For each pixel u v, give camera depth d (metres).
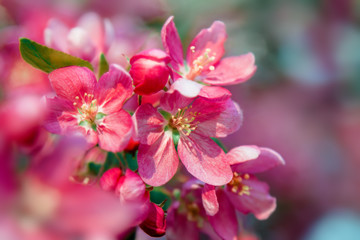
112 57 0.40
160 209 0.32
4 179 0.28
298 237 0.46
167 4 0.46
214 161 0.33
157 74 0.31
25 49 0.33
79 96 0.32
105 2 0.44
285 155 0.47
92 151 0.32
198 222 0.34
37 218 0.28
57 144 0.29
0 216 0.28
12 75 0.35
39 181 0.28
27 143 0.28
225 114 0.34
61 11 0.42
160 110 0.33
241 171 0.34
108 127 0.32
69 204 0.28
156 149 0.33
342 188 0.47
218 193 0.34
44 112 0.30
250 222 0.45
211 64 0.35
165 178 0.32
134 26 0.44
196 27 0.47
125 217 0.28
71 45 0.36
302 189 0.47
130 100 0.33
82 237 0.28
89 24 0.39
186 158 0.33
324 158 0.47
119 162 0.32
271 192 0.47
